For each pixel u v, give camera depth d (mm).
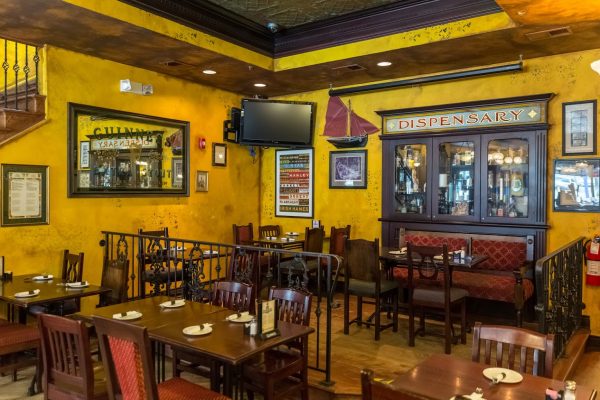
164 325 2750
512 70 5211
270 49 5832
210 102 6699
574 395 1713
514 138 5301
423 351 4199
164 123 6062
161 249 4957
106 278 4141
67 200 5070
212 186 6750
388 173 6211
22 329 3510
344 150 6715
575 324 4496
